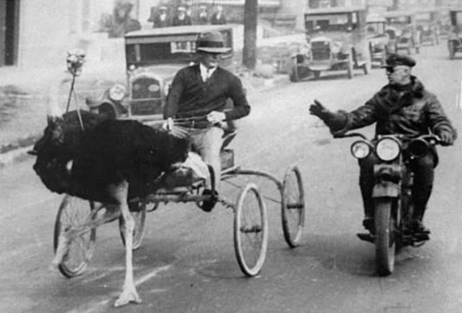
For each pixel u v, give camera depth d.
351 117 6.13
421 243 6.24
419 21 15.56
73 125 5.26
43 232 7.18
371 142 5.96
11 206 7.97
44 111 11.57
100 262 6.37
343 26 15.17
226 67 11.70
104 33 14.63
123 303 5.28
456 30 14.77
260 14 15.16
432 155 6.07
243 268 5.77
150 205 8.23
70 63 5.46
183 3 13.54
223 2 13.59
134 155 5.32
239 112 6.34
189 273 5.99
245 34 13.52
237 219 5.74
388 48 15.44
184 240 6.95
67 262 6.16
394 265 6.07
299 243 6.76
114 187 5.32
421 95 6.11
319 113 6.10
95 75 12.59
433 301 5.23
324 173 9.10
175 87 6.39
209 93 6.41
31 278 5.95
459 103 11.13
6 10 14.73
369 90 13.02
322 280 5.74
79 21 14.60
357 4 15.39
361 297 5.35
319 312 5.08
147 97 10.69
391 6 15.61
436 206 7.68
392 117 6.12
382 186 5.66
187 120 6.30
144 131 5.39
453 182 8.54
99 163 5.25
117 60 14.14
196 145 6.23
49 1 14.67
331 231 7.12
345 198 8.12
